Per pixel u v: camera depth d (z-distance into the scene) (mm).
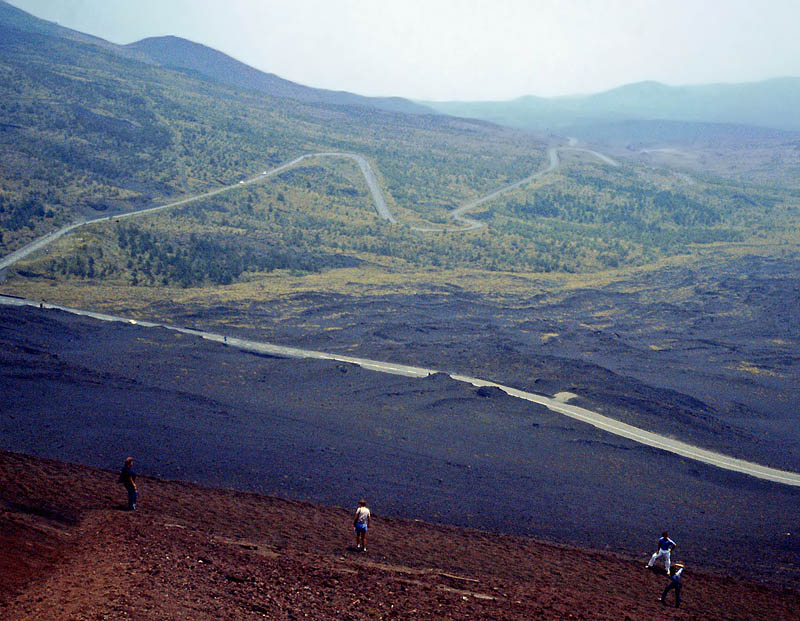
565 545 31844
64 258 117188
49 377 51938
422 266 147125
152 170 193875
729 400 68250
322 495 35562
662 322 105438
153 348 68688
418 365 72062
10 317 71750
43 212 140500
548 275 141500
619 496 41031
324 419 50438
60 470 28672
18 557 16328
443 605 17891
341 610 16266
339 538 26016
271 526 26250
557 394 63281
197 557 18703
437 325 95625
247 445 42438
